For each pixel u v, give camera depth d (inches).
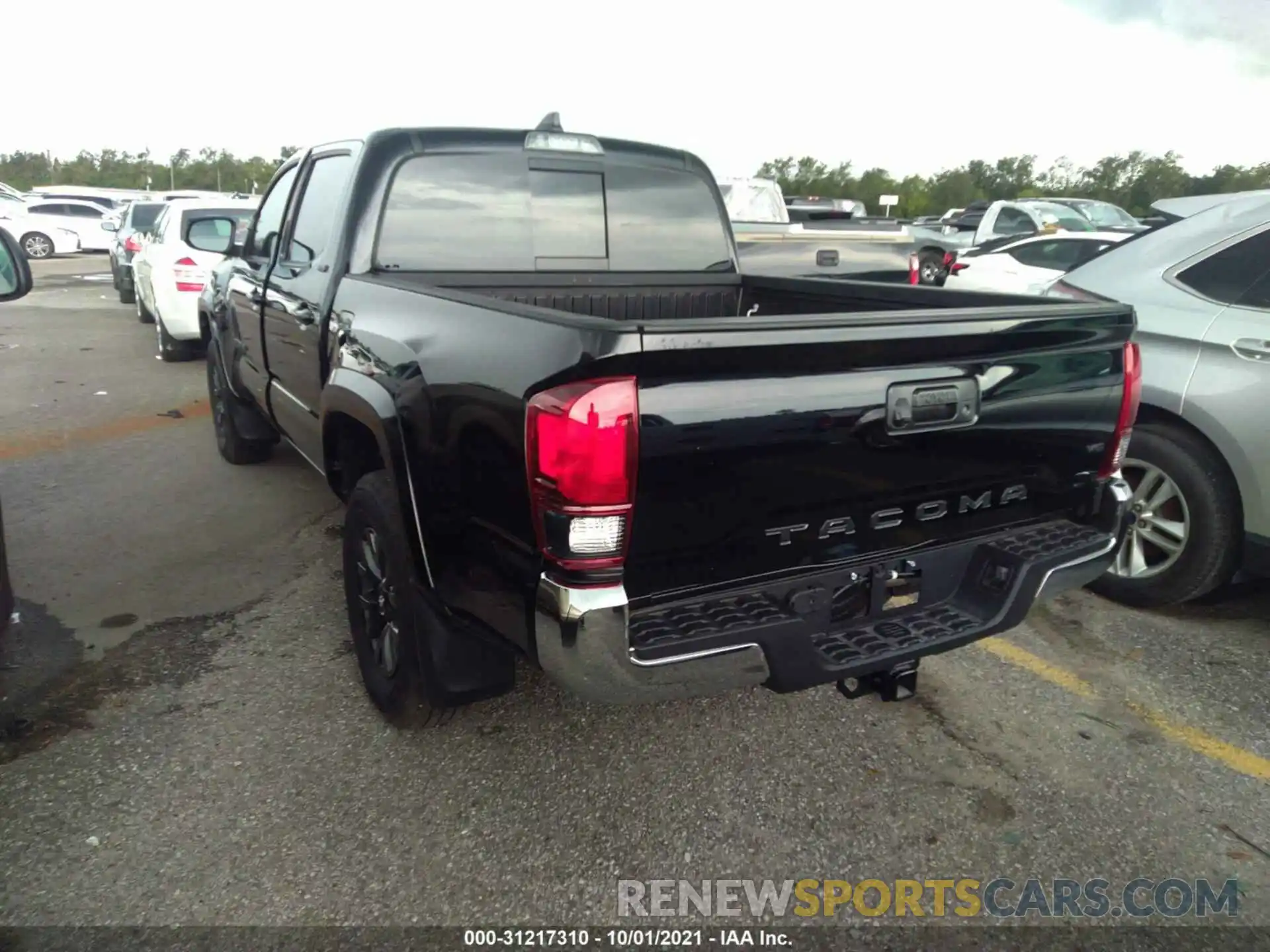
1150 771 120.3
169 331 381.4
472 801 112.8
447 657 108.5
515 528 89.3
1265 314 147.3
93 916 94.1
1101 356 111.9
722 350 83.5
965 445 103.0
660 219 165.5
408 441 106.4
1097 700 136.4
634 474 82.4
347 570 131.2
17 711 129.7
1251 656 148.9
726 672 89.7
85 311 581.3
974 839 108.0
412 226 142.6
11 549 187.8
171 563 181.8
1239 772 120.2
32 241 1059.3
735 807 112.7
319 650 148.6
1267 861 105.1
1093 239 403.9
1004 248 431.2
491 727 127.5
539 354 85.0
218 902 96.4
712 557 90.7
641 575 87.7
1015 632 157.1
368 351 120.6
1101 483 118.3
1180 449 154.5
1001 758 122.7
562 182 153.7
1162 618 162.4
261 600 166.7
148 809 110.1
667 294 167.6
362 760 120.1
